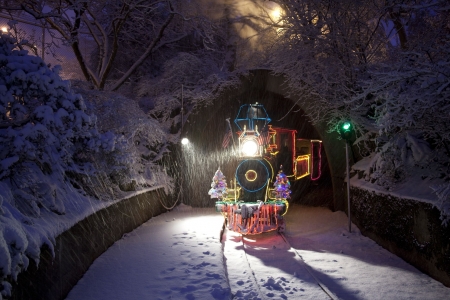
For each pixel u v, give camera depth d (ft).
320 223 43.32
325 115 48.37
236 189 39.04
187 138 52.85
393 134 31.50
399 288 22.35
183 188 53.11
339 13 47.65
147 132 45.21
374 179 35.29
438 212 22.95
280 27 56.24
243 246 32.53
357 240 34.86
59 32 51.42
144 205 41.19
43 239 17.07
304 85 49.16
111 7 61.31
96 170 31.35
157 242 31.48
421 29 48.62
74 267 21.53
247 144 38.37
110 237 30.04
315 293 21.65
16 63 22.48
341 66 46.88
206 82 54.03
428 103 22.84
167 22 58.03
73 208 24.11
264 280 23.68
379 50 49.67
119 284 21.52
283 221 37.63
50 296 17.75
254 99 60.03
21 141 20.35
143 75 69.00
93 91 39.55
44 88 22.57
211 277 22.66
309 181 66.54
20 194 19.97
